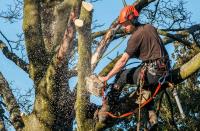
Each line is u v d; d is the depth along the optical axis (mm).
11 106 10211
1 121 10375
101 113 8016
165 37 12438
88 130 8344
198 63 7598
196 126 15094
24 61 11180
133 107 7906
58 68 8930
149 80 7473
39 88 9359
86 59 8008
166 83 7703
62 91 9203
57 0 10367
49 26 10211
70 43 8805
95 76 7840
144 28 7551
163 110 14992
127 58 7484
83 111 8289
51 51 9797
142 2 10797
